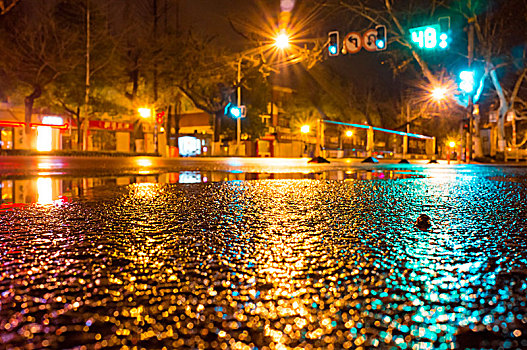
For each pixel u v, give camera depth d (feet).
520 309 4.95
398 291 5.64
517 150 177.47
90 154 98.12
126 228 10.55
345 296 5.44
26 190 20.97
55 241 8.89
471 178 34.30
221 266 6.96
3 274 6.38
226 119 192.34
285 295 5.46
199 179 30.73
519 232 10.19
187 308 4.97
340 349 3.89
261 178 32.50
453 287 5.82
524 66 133.59
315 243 8.84
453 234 9.96
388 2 111.55
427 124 217.15
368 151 97.14
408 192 21.15
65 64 118.62
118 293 5.50
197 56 144.77
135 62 138.31
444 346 3.97
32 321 4.50
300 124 227.81
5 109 143.95
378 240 9.21
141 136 144.46
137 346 3.92
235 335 4.19
